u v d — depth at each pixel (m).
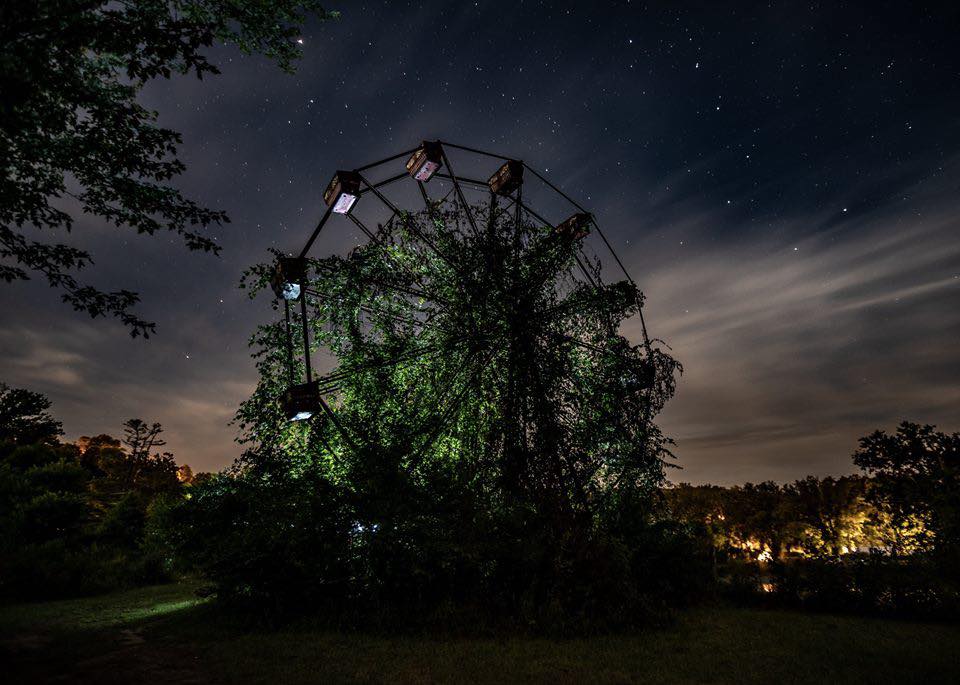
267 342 12.86
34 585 13.26
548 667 6.41
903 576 9.73
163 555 17.09
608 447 11.31
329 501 9.66
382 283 13.23
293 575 8.88
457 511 9.59
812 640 7.63
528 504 10.07
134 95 9.50
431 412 12.16
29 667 6.35
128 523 23.25
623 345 12.00
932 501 10.50
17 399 40.22
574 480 10.63
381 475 9.96
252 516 10.16
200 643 7.56
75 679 5.89
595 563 9.05
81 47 7.36
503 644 7.47
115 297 9.05
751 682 5.80
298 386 11.32
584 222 13.84
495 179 14.34
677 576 10.44
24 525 19.62
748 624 8.77
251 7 8.87
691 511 35.09
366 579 8.88
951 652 6.91
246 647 7.22
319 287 13.20
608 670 6.26
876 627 8.52
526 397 11.19
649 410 11.41
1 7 6.21
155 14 7.59
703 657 6.79
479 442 11.53
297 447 12.09
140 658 6.79
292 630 8.23
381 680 5.88
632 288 12.80
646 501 11.24
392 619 8.30
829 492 31.86
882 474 11.48
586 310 12.63
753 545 37.09
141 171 8.75
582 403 11.58
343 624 8.37
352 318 13.23
